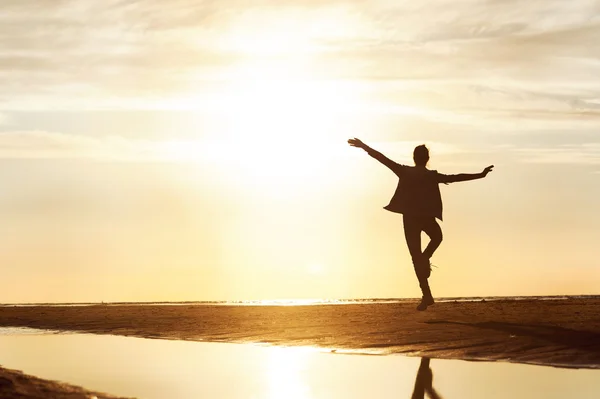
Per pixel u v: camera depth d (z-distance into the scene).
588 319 11.59
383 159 13.04
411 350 9.91
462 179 12.89
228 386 7.95
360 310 15.36
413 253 13.12
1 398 6.77
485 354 9.32
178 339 12.23
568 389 7.34
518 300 17.53
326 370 8.76
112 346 11.53
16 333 14.12
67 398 6.90
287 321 13.69
